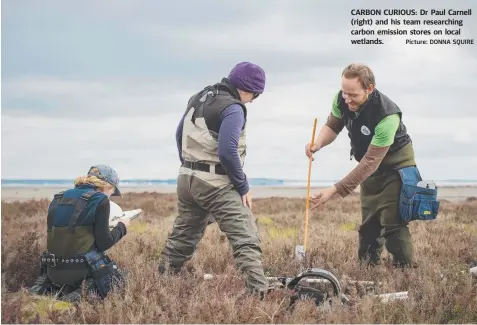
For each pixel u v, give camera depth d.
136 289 5.10
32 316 4.76
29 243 6.30
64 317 4.61
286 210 18.27
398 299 5.08
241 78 5.39
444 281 5.44
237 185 5.26
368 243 6.76
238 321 4.56
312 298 5.03
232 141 5.12
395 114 6.09
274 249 7.47
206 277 5.85
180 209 5.76
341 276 6.15
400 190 6.41
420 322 4.82
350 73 6.00
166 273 5.57
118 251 7.26
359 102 6.07
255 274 5.21
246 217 5.31
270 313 4.64
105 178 5.56
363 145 6.35
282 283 5.55
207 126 5.29
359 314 4.76
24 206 15.13
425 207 6.36
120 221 5.58
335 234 9.30
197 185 5.35
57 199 5.39
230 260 6.68
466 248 7.71
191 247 5.84
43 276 5.44
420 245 8.09
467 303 5.04
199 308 4.64
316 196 6.20
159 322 4.55
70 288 5.29
